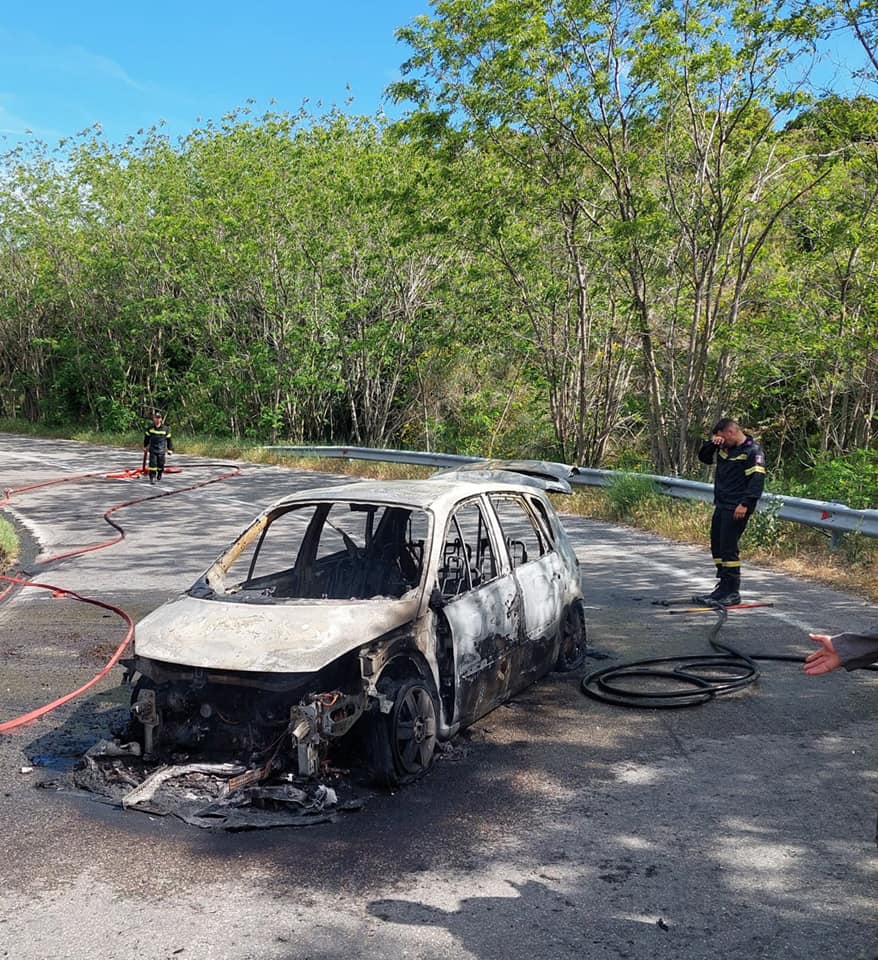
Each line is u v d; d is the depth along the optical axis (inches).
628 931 152.6
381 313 1301.7
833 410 989.2
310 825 191.8
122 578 477.1
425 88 821.9
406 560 263.4
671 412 919.0
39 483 952.9
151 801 200.4
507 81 780.0
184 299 1518.2
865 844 182.7
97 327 1811.0
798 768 221.6
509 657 258.2
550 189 812.6
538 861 177.0
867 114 711.1
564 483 334.6
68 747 240.2
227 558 256.7
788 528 538.9
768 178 795.4
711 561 495.8
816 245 820.0
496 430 1253.1
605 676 293.3
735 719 256.4
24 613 403.2
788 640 335.9
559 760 228.4
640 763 226.4
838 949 146.8
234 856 179.3
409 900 162.9
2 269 1966.0
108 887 168.2
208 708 210.5
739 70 746.8
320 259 1261.1
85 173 1604.3
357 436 1369.3
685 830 189.9
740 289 834.2
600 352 1035.3
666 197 833.5
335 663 211.5
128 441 1536.7
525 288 1000.2
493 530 269.4
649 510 641.6
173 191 1366.9
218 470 1072.8
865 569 450.9
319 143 1248.8
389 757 205.9
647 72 754.8
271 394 1409.9
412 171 1043.9
